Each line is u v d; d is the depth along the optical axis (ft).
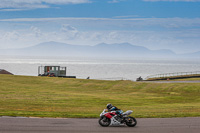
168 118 63.26
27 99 112.68
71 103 104.94
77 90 177.27
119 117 52.13
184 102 122.42
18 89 166.50
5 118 56.85
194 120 60.59
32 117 59.62
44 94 139.33
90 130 47.91
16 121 53.62
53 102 105.70
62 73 293.43
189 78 269.64
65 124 52.54
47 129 47.29
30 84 204.03
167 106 99.55
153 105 105.91
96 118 61.87
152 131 48.06
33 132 44.57
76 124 53.06
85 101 114.01
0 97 116.67
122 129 49.60
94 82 216.13
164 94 156.46
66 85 203.72
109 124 51.88
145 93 162.50
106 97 135.33
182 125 53.93
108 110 53.67
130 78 468.34
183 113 73.00
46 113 68.08
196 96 145.48
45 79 234.99
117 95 150.20
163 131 48.08
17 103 97.40
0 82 204.03
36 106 90.17
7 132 43.78
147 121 58.49
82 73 584.40
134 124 52.24
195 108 90.33
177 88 171.94
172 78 273.95
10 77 239.91
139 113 73.20
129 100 124.98
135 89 181.16
